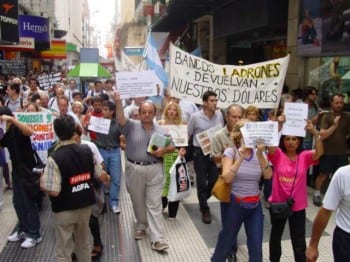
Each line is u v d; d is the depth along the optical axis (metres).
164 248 5.37
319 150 4.32
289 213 4.24
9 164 8.00
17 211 5.59
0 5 14.62
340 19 7.73
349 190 3.02
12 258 5.22
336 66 8.47
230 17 13.73
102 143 6.71
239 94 6.90
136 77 5.29
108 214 6.82
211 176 6.28
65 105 7.00
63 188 4.19
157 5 24.03
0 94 10.68
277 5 10.27
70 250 4.38
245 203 4.20
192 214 6.75
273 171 4.42
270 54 12.50
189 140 6.86
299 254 4.36
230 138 4.80
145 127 5.50
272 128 3.99
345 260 3.10
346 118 6.83
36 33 19.78
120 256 5.32
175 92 6.95
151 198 5.51
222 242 4.34
